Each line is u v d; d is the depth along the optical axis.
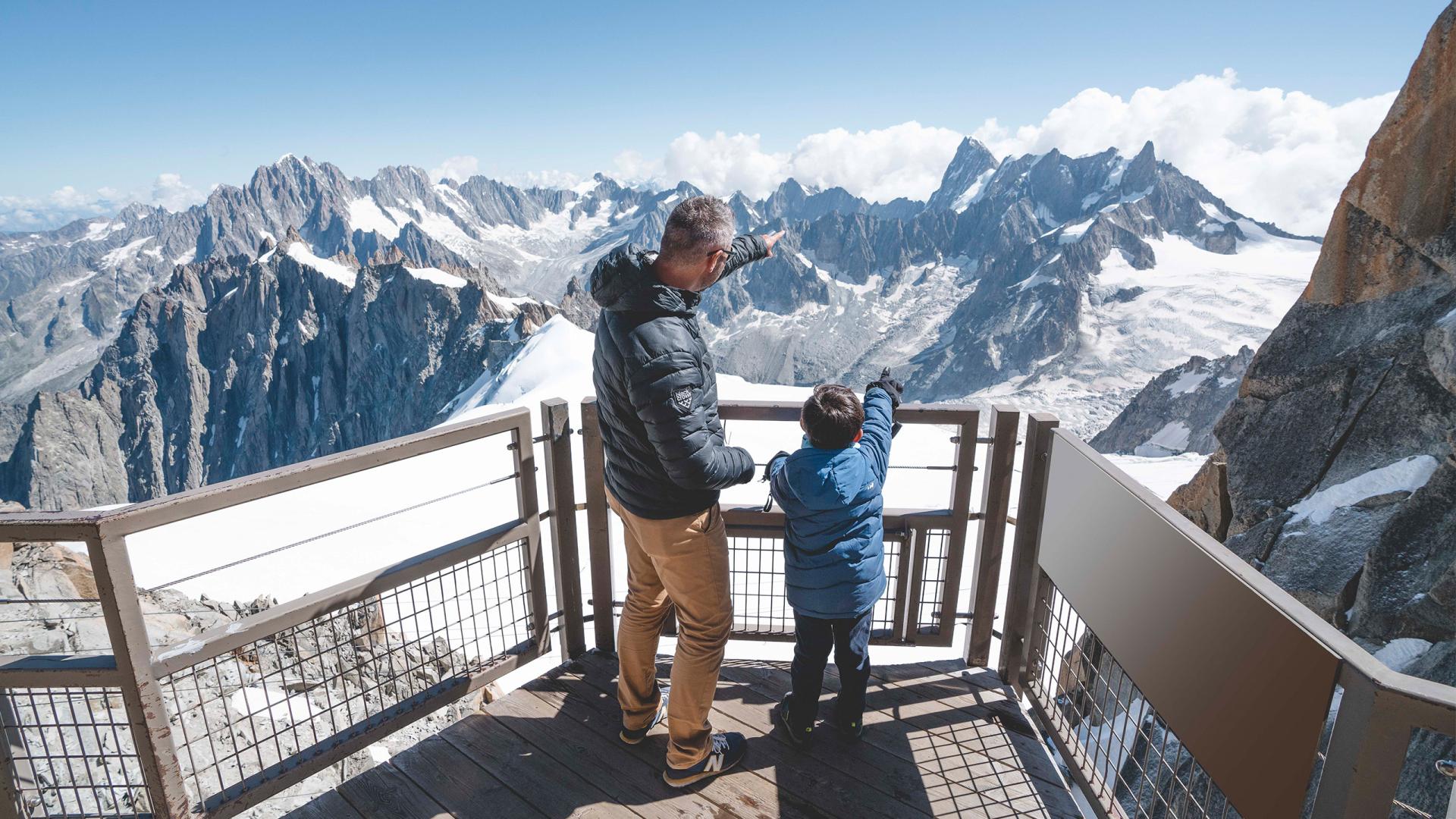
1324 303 7.30
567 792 3.19
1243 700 2.09
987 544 3.77
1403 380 6.07
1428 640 4.65
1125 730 2.81
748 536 3.85
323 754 3.06
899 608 3.98
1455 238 6.11
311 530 19.64
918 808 3.10
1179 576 2.41
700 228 2.43
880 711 3.69
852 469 2.98
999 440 3.57
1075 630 3.23
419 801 3.14
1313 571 5.80
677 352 2.49
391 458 2.98
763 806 3.12
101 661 2.53
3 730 2.53
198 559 16.81
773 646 7.29
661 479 2.76
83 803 3.73
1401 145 6.55
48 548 6.95
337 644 3.09
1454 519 4.82
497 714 3.66
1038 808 3.10
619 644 3.30
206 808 2.79
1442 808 3.40
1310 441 6.79
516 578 9.63
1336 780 1.74
